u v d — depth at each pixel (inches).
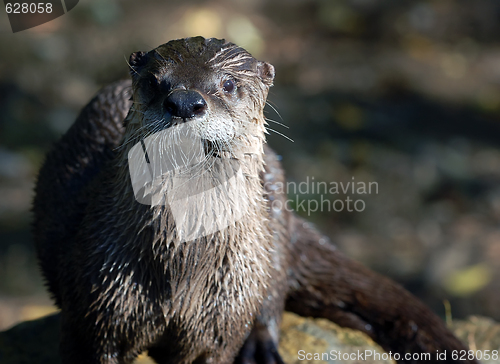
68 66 1497.3
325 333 612.7
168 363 518.3
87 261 475.2
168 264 458.9
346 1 1920.5
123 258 465.4
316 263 647.8
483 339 671.8
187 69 441.4
